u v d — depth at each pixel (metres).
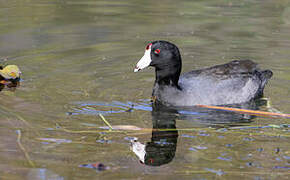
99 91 12.96
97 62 15.23
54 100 12.12
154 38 17.33
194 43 16.88
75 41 16.88
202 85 12.55
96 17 19.53
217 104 12.32
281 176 8.32
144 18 19.53
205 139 9.97
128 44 16.80
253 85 12.90
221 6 21.27
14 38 16.73
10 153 9.16
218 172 8.47
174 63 12.24
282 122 10.92
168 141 9.89
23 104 11.80
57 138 9.90
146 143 9.84
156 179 8.25
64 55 15.65
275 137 10.02
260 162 8.84
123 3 21.78
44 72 14.22
